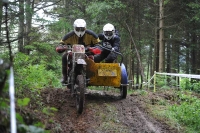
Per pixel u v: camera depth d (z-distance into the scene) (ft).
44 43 44.29
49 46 44.73
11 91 7.27
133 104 24.89
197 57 76.69
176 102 27.94
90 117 20.04
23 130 9.07
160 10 56.65
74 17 67.00
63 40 24.22
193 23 63.10
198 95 31.71
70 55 22.08
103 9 55.57
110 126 18.71
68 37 24.25
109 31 26.63
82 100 19.58
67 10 68.23
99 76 23.62
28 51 42.73
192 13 59.67
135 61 83.25
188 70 80.38
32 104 18.17
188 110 22.40
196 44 70.59
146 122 20.45
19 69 22.09
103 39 27.55
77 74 21.35
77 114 20.33
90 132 17.34
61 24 38.01
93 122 19.20
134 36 67.10
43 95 23.03
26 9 27.32
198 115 21.48
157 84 40.32
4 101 9.94
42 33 44.96
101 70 23.54
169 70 82.99
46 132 9.95
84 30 23.88
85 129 17.66
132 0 63.77
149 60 93.61
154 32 69.31
